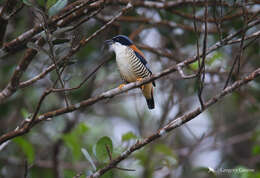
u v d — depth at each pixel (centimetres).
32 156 1015
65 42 742
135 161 1277
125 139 1048
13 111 1424
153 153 1277
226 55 1500
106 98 785
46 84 1355
